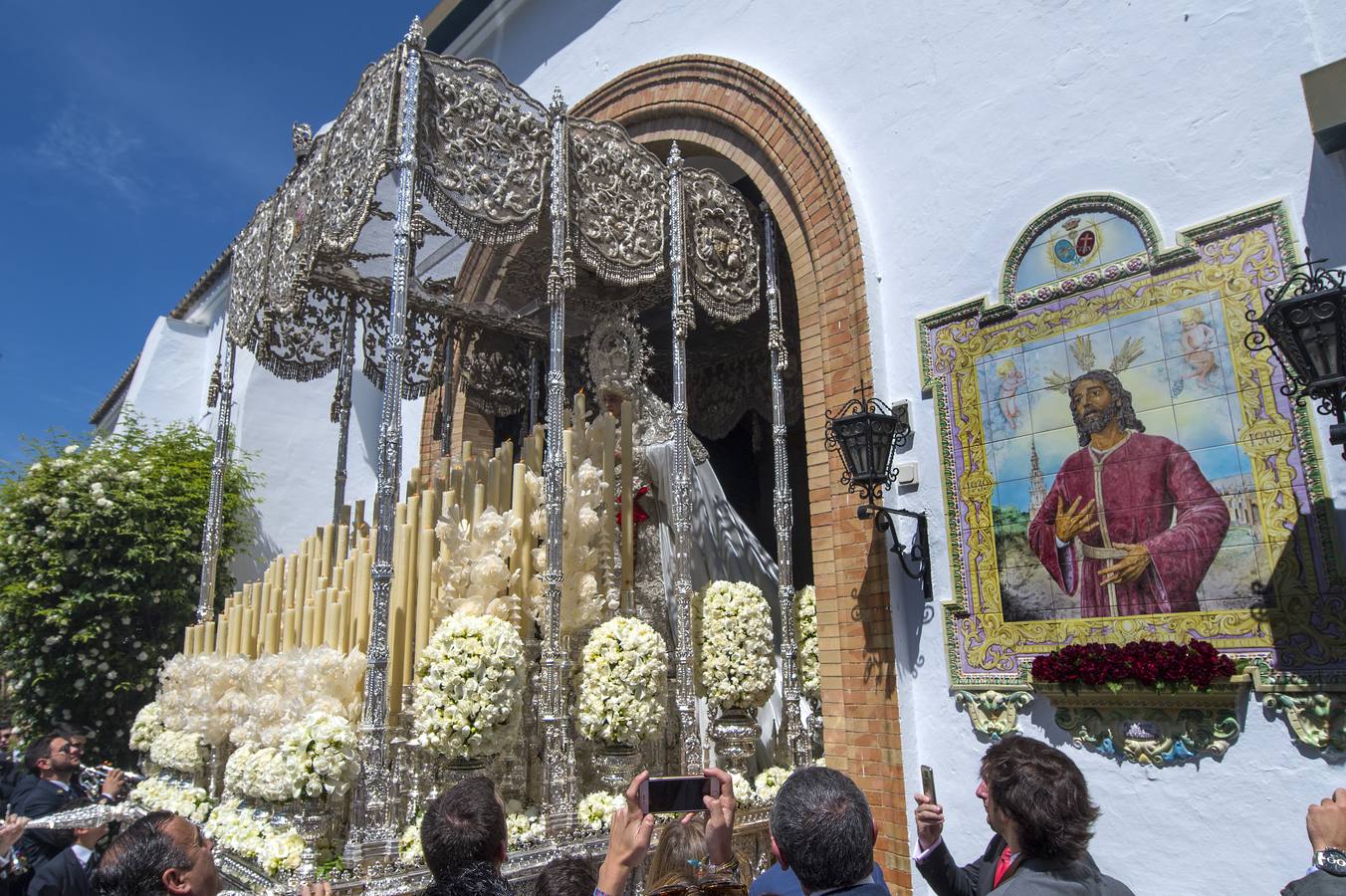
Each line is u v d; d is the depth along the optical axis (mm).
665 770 5680
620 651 4938
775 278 6621
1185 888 4039
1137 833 4230
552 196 5398
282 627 6164
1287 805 3787
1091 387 4711
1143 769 4266
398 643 4844
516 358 8812
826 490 6039
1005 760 2480
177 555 9562
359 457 12297
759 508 9938
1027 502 4895
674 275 5914
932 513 5355
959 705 5051
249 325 6789
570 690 5262
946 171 5695
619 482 6230
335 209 5426
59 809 5328
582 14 9086
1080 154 5012
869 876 2273
